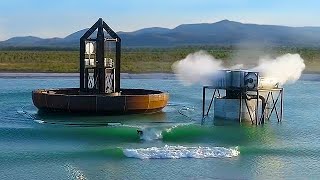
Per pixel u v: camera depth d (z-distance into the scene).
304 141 43.75
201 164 35.59
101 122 47.81
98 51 52.91
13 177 32.34
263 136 45.16
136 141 42.56
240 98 49.62
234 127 48.09
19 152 38.00
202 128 46.75
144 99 51.38
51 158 36.59
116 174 33.12
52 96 50.78
